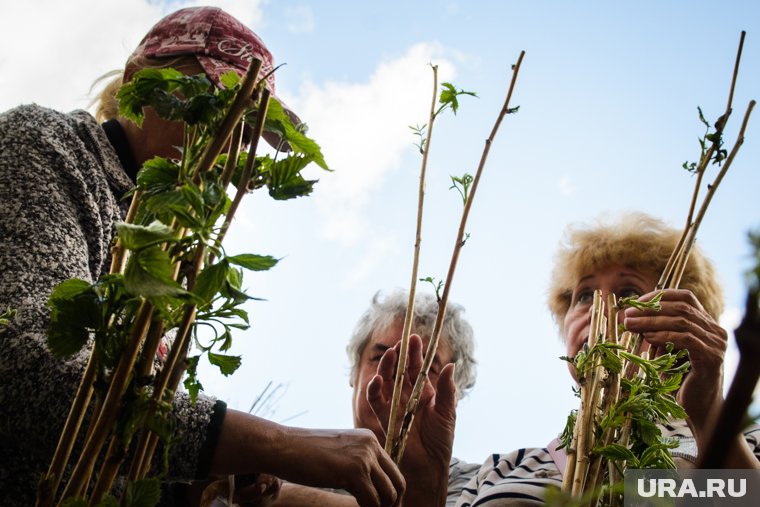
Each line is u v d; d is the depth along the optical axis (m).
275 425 1.07
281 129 0.98
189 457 1.01
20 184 1.21
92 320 0.89
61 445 0.90
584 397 1.14
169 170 0.95
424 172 1.34
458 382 1.99
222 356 0.93
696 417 1.29
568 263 1.91
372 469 1.07
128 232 0.77
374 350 1.94
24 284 1.11
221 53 1.33
